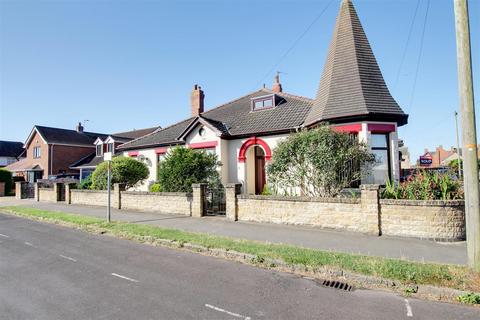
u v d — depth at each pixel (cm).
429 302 485
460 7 554
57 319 434
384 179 1263
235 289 539
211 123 1761
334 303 482
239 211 1175
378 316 438
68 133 4097
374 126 1249
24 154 5081
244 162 1720
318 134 1088
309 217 1020
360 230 919
